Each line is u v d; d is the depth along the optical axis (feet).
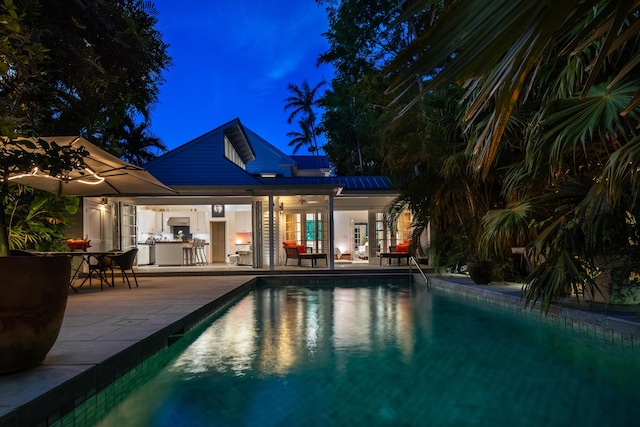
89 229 38.37
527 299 17.15
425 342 15.64
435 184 32.14
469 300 26.45
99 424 8.79
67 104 24.95
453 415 9.14
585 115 12.63
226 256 58.13
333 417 9.05
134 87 28.35
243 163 63.93
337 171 97.35
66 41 20.27
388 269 40.98
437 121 29.53
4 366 8.84
